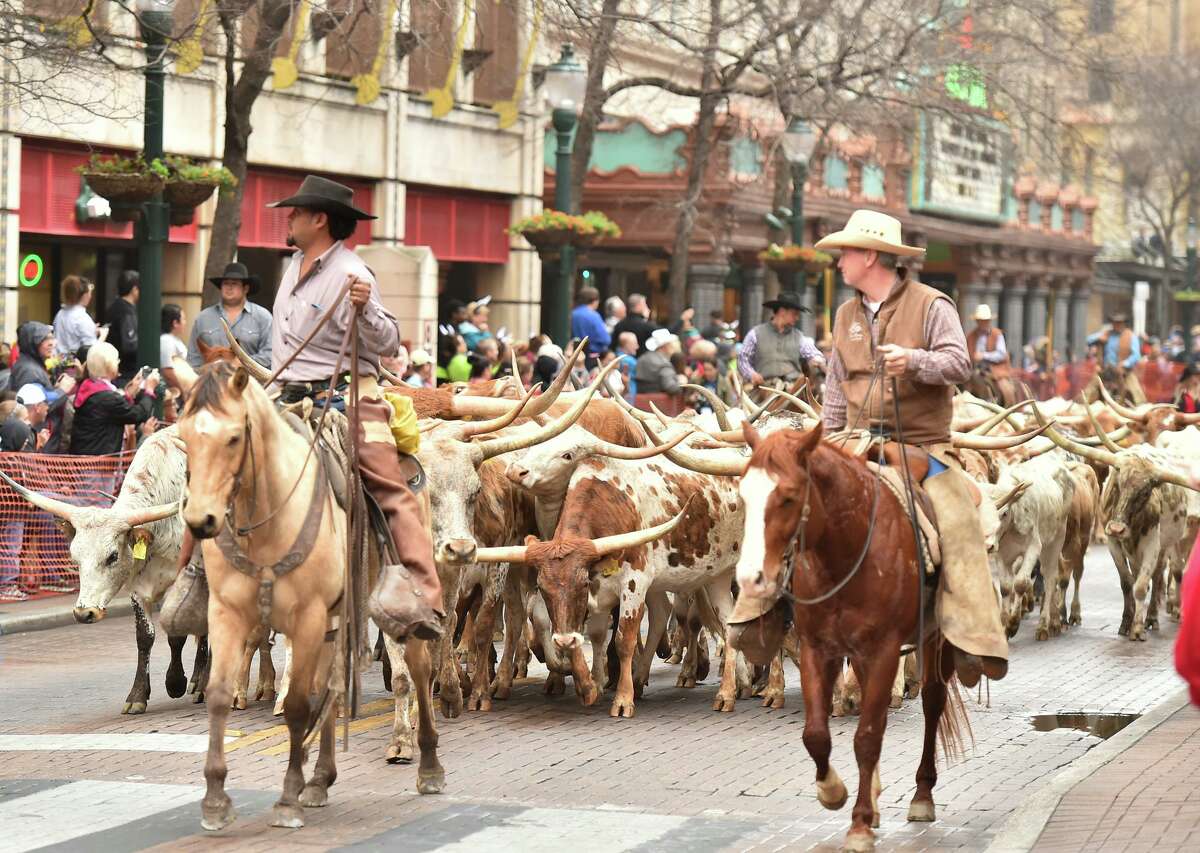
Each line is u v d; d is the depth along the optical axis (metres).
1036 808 9.83
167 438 13.98
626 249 41.19
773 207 37.47
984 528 10.56
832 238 10.04
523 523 14.55
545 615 14.41
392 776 11.34
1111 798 10.02
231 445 9.03
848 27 31.77
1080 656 17.38
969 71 34.94
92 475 18.94
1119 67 41.59
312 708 10.51
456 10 28.22
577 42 29.14
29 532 18.66
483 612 13.89
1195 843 8.79
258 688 14.22
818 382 21.55
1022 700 14.71
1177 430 21.53
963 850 9.57
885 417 10.07
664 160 38.38
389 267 25.86
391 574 9.95
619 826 9.95
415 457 10.65
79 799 10.47
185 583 11.55
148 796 10.56
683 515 13.51
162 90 20.02
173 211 20.39
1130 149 58.22
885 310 10.03
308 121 30.36
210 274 23.02
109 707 13.88
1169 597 20.48
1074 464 19.75
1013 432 19.38
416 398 12.91
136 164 19.80
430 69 33.47
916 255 10.06
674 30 39.22
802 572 9.44
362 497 10.02
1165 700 14.14
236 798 10.53
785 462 8.97
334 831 9.75
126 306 21.72
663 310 42.84
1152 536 18.53
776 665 14.20
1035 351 50.62
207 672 14.22
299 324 10.43
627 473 13.86
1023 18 38.03
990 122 46.81
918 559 9.59
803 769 11.74
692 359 27.09
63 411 19.30
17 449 18.62
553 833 9.76
